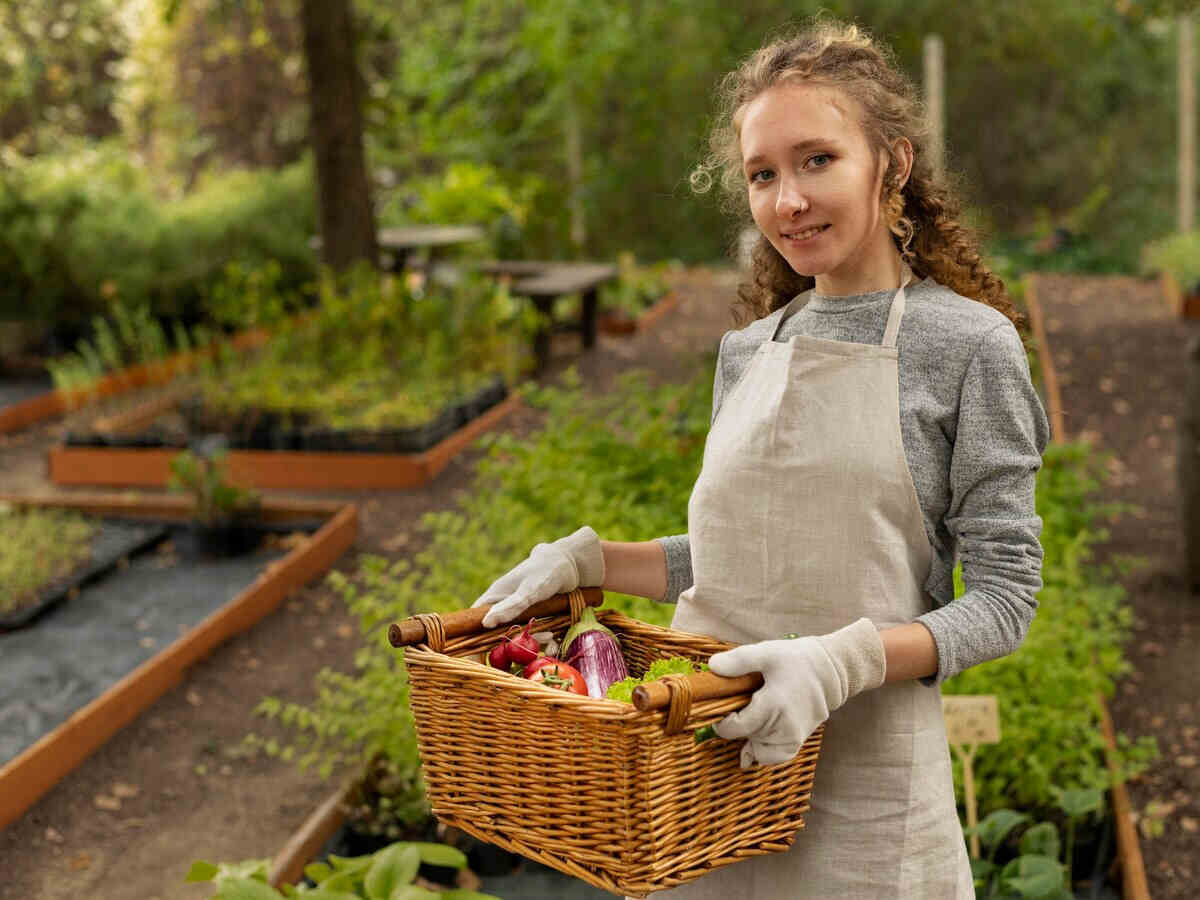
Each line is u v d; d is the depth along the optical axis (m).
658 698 1.46
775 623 1.77
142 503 7.26
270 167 17.64
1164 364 9.94
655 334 11.98
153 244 11.29
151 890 3.71
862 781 1.75
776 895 1.79
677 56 16.00
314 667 5.21
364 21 14.46
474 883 3.66
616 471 4.96
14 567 6.09
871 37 1.81
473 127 16.30
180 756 4.50
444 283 10.60
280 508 7.06
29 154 15.08
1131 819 3.64
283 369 8.75
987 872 3.21
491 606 1.84
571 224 15.16
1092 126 16.38
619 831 1.53
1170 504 6.97
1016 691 3.66
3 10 14.41
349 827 3.82
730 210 2.03
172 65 16.98
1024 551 1.66
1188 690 4.75
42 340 11.52
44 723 4.81
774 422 1.73
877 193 1.69
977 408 1.65
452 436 8.06
